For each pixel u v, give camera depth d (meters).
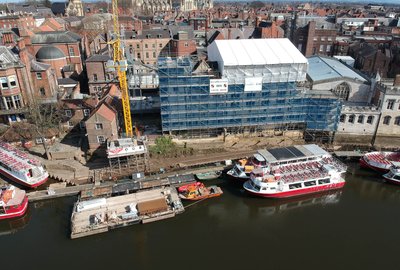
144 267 44.00
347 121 74.81
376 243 49.03
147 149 64.25
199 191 58.09
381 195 61.75
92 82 89.25
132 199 55.59
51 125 68.56
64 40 96.62
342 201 59.97
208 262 45.09
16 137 69.94
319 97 71.38
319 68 88.31
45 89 78.56
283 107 72.69
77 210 52.69
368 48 107.06
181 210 53.88
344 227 52.72
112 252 46.75
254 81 68.62
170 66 65.31
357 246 48.41
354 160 71.12
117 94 80.62
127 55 104.38
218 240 49.50
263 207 58.59
